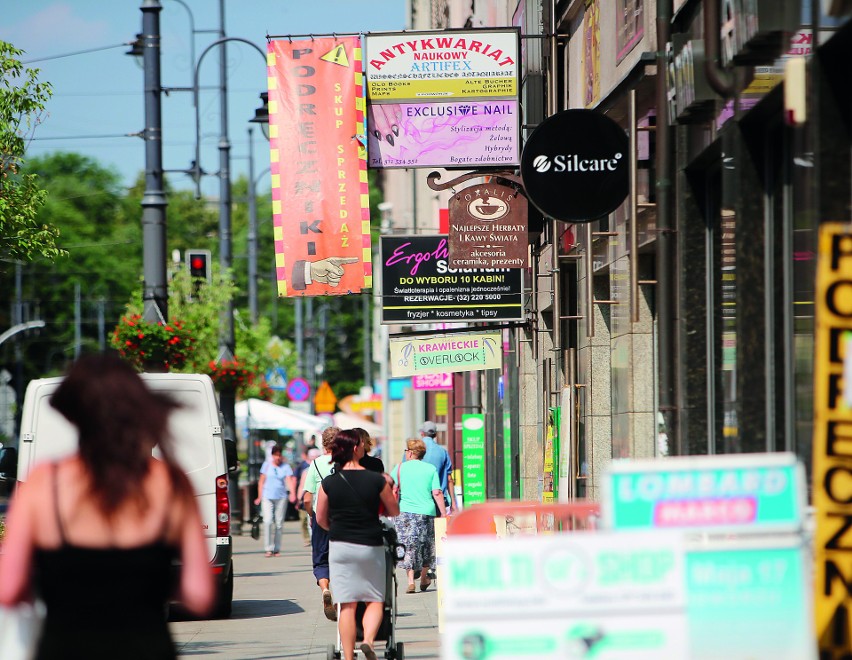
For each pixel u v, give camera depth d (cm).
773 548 1363
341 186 4147
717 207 3003
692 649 1345
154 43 5922
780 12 2317
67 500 1208
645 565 1352
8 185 4594
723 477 1412
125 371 1250
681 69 2928
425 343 5072
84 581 1197
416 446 4888
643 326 3678
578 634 1340
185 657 3203
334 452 2986
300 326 17275
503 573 1342
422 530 4841
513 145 4172
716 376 2961
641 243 3553
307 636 3653
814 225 2055
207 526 4138
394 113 4159
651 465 1409
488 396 7088
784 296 2464
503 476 6850
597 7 4159
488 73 4166
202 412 4156
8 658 1216
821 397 1666
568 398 4194
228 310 8969
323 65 4144
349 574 2928
